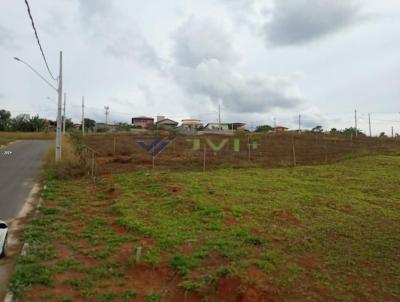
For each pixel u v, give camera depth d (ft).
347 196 42.78
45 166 74.28
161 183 47.42
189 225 29.89
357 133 207.21
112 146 115.65
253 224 30.48
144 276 20.72
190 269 21.04
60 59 75.25
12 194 46.65
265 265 20.76
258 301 16.92
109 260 22.81
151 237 26.99
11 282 19.60
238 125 348.38
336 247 25.00
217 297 17.67
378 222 32.24
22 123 269.03
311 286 19.02
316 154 94.89
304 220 32.53
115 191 43.65
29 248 24.95
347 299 17.75
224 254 22.90
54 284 19.56
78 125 314.96
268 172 59.16
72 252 24.59
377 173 58.29
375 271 21.15
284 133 195.21
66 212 35.29
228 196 40.47
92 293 18.56
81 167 62.64
